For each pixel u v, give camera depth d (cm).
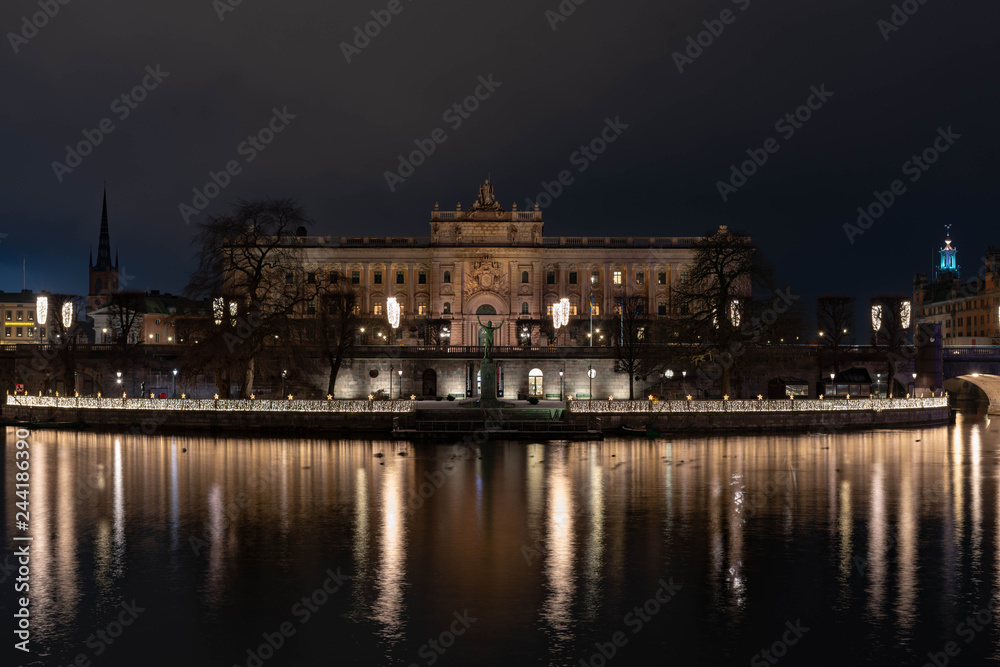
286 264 9981
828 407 10319
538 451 8131
